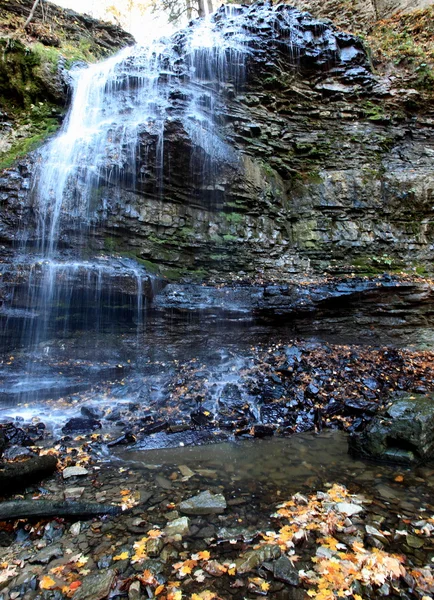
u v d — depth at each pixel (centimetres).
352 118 1012
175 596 212
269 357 643
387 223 920
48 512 283
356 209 920
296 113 1004
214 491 324
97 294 618
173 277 743
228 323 687
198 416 484
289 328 720
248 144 930
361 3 1386
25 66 957
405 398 457
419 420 395
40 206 699
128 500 309
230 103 962
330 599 209
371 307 743
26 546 256
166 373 605
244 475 354
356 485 334
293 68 1023
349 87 1034
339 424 479
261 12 1063
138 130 768
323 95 1027
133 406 514
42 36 1110
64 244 693
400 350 700
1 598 212
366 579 222
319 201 925
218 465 376
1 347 575
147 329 652
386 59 1124
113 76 944
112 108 914
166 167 772
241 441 437
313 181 946
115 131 798
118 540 260
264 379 577
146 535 263
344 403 515
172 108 870
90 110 927
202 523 277
